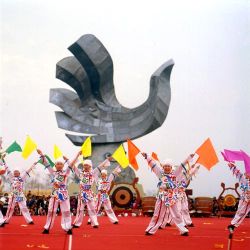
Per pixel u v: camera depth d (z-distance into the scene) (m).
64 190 13.52
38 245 10.19
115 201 27.48
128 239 11.81
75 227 16.11
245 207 15.70
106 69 33.03
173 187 13.09
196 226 17.44
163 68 31.56
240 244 10.95
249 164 13.49
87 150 14.23
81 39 32.31
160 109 31.09
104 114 33.09
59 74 32.69
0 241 10.95
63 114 33.34
